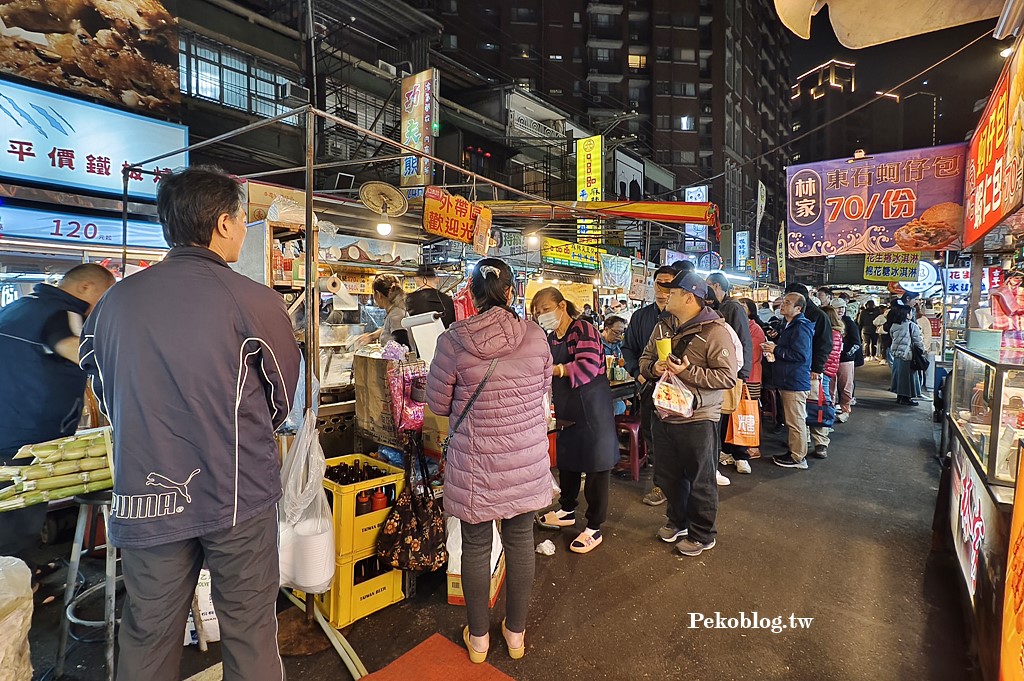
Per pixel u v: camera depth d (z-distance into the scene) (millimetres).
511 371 2023
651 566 2900
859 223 3971
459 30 26719
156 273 1378
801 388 4641
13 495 1688
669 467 3127
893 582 2730
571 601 2557
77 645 2236
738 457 4566
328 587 2193
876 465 4789
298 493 2121
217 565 1434
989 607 1891
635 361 4211
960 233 3641
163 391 1313
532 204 6160
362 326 4094
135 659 1342
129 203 5027
